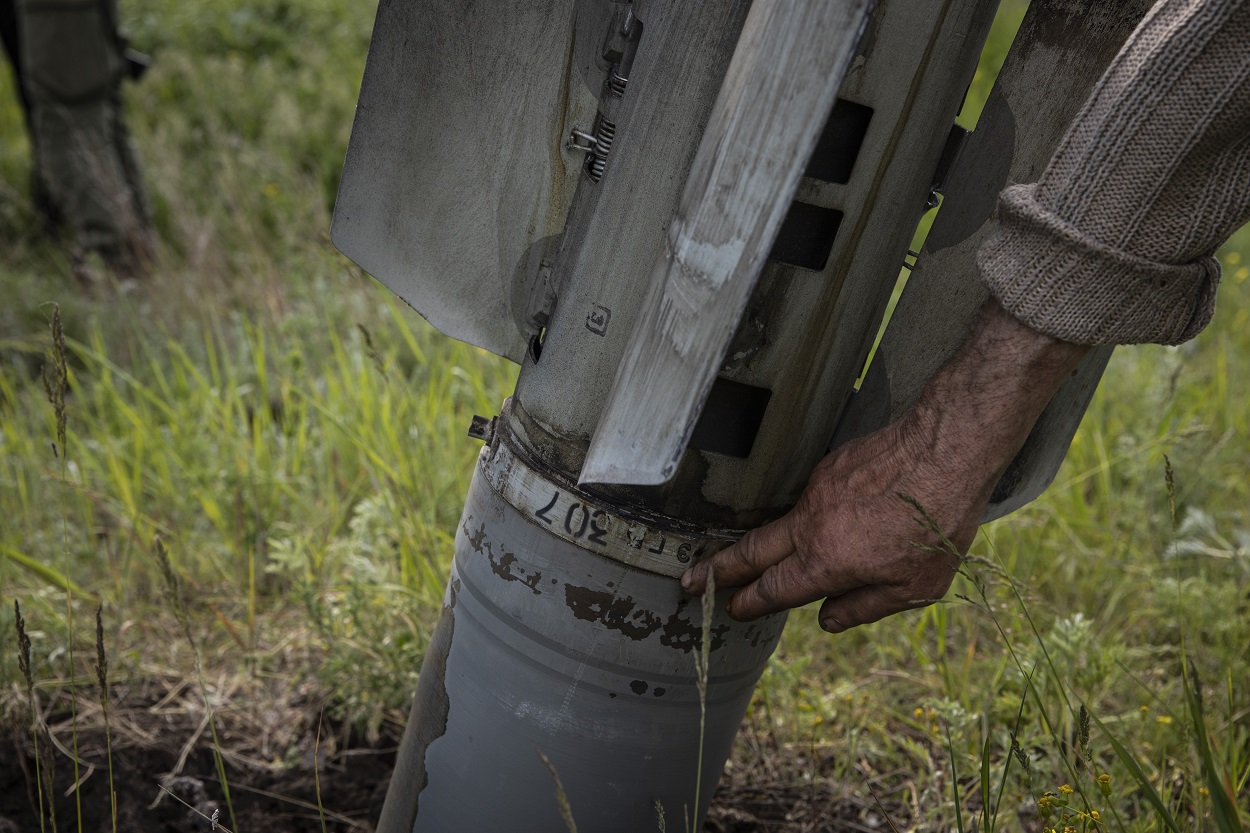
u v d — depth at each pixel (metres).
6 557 2.41
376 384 3.07
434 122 1.40
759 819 2.01
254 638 2.40
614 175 1.25
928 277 1.35
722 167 1.08
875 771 2.11
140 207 4.55
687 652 1.36
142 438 2.91
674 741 1.41
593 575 1.32
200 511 2.76
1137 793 1.89
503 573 1.37
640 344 1.17
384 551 2.48
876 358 1.40
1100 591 2.53
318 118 5.66
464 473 2.74
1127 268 1.06
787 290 1.21
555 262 1.39
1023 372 1.13
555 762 1.40
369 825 2.04
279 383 3.22
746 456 1.29
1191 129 1.01
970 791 1.97
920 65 1.15
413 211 1.44
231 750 2.17
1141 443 3.01
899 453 1.19
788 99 1.02
